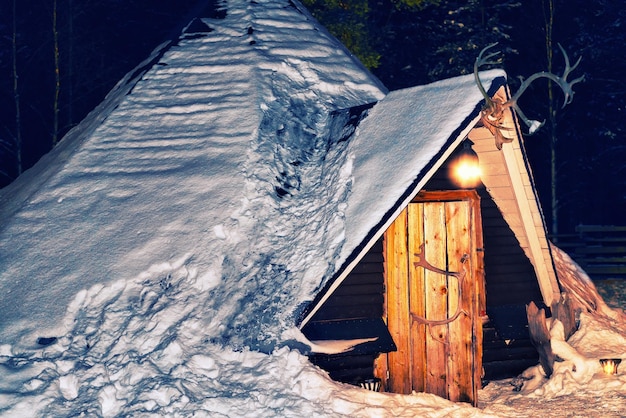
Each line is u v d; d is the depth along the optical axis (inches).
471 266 427.2
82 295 405.4
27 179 563.2
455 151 473.4
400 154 440.1
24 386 351.3
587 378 474.3
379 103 504.4
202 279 412.5
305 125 510.3
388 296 445.7
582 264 940.6
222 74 543.8
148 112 524.1
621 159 1393.9
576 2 1325.0
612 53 1341.0
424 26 1259.2
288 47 569.6
